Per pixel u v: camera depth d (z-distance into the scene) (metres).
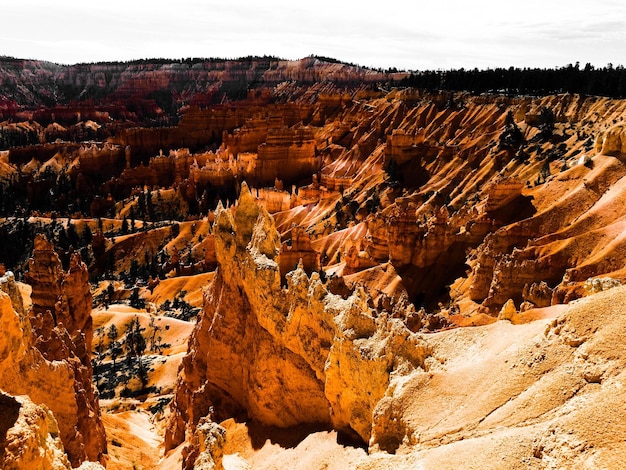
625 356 26.89
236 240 56.38
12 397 25.61
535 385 29.52
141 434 69.94
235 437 47.84
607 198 94.38
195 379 62.50
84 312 73.69
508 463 24.80
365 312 42.00
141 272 181.88
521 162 145.25
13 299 37.44
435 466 26.67
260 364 49.28
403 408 33.06
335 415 41.19
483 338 37.69
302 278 47.19
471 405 31.12
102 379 102.62
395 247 109.38
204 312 62.66
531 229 98.06
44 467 24.69
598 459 21.89
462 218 115.25
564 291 64.19
